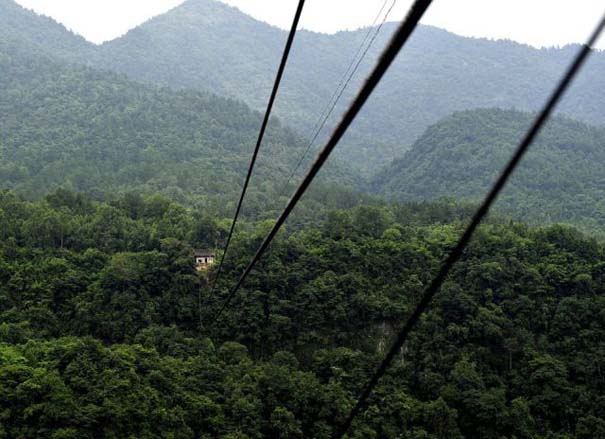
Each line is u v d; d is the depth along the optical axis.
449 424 53.66
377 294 66.62
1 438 40.88
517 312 65.12
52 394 43.41
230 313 64.00
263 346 63.53
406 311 64.88
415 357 62.41
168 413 47.59
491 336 62.50
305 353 63.72
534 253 71.06
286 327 63.41
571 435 54.75
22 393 42.81
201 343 59.66
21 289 61.12
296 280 67.38
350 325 65.25
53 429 42.22
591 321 63.31
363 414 54.41
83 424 43.00
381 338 64.62
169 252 67.69
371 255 70.56
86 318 59.41
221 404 51.97
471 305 64.38
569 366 60.25
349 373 58.91
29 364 47.69
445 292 65.31
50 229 69.88
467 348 61.84
